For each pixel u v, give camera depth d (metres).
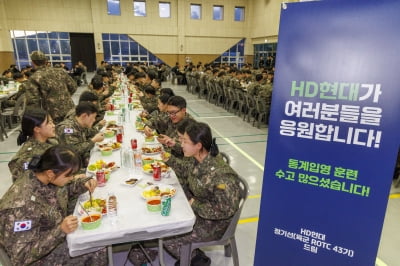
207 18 15.67
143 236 1.39
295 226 1.50
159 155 2.33
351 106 1.23
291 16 1.29
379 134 1.20
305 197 1.44
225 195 1.56
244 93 6.43
